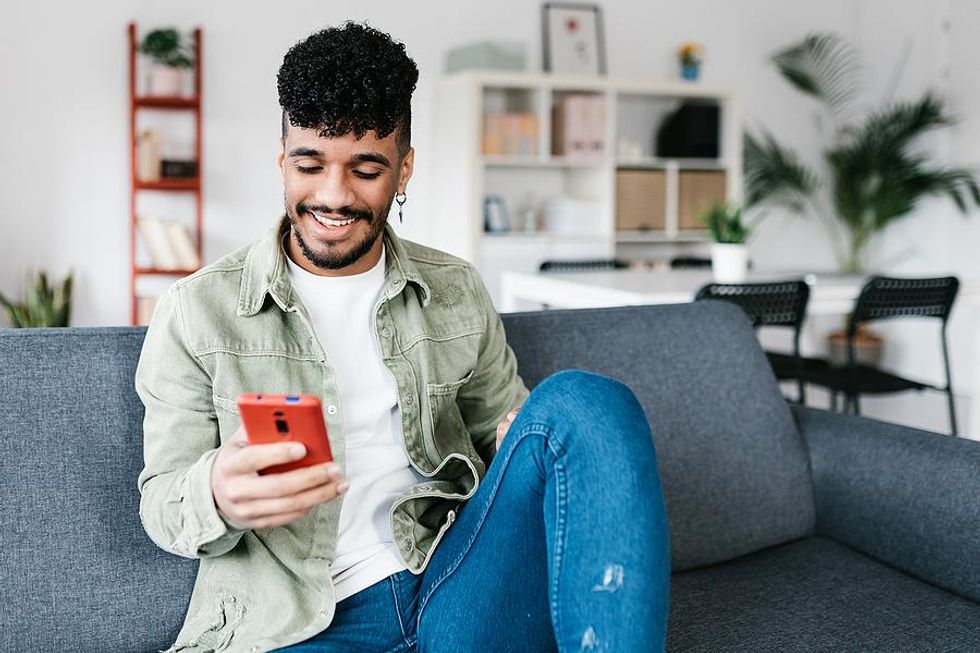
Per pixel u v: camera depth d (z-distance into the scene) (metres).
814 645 1.38
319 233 1.29
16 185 4.78
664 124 6.05
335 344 1.36
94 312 4.95
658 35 5.98
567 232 5.63
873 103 6.47
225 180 5.12
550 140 5.67
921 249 6.36
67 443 1.34
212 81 5.05
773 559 1.73
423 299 1.45
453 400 1.47
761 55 6.27
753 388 1.87
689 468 1.74
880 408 5.61
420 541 1.36
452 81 5.31
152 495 1.24
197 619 1.31
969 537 1.60
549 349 1.72
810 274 4.55
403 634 1.32
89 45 4.83
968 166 6.05
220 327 1.30
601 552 1.07
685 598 1.55
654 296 3.39
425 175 5.54
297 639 1.26
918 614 1.49
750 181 6.26
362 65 1.24
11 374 1.34
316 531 1.31
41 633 1.30
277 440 1.08
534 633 1.23
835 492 1.83
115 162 4.92
